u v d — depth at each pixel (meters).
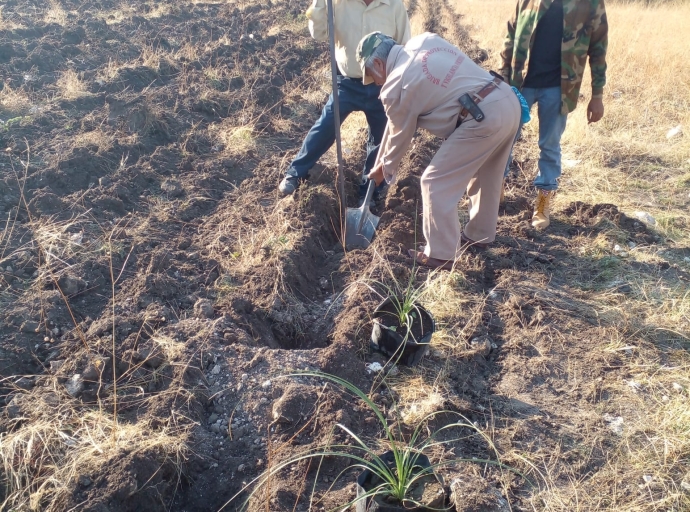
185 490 2.68
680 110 7.03
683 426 2.90
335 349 3.23
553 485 2.66
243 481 2.66
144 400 2.94
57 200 4.37
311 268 4.16
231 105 6.63
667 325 3.63
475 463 2.74
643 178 5.60
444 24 12.83
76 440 2.66
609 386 3.19
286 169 5.40
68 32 7.57
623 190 5.35
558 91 4.36
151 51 7.66
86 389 2.96
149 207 4.64
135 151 5.32
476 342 3.49
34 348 3.20
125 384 3.02
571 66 4.19
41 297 3.44
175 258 4.03
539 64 4.34
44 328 3.29
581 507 2.55
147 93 6.43
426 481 2.43
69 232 4.10
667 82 7.77
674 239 4.59
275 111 6.76
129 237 4.19
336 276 4.13
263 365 3.15
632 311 3.77
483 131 3.50
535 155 6.17
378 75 3.62
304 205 4.58
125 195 4.66
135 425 2.78
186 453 2.72
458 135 3.57
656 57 8.59
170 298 3.67
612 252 4.37
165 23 9.34
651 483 2.65
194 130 5.95
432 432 2.88
